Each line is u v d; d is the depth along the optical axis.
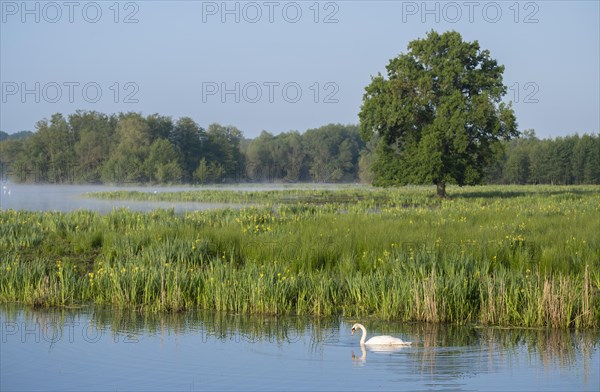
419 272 29.92
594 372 20.47
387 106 101.44
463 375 20.25
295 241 38.19
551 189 143.62
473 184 101.44
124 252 38.00
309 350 22.91
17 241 42.19
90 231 44.31
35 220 51.78
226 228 43.47
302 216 56.91
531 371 20.59
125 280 30.27
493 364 21.27
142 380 19.86
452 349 22.94
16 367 21.08
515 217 55.19
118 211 58.72
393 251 34.84
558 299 26.33
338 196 113.06
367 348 23.06
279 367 20.97
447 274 29.86
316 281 30.33
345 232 41.72
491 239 38.78
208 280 29.78
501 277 27.98
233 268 32.06
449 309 26.62
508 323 26.20
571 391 18.83
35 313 28.11
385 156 105.38
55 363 21.50
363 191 129.88
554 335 24.67
